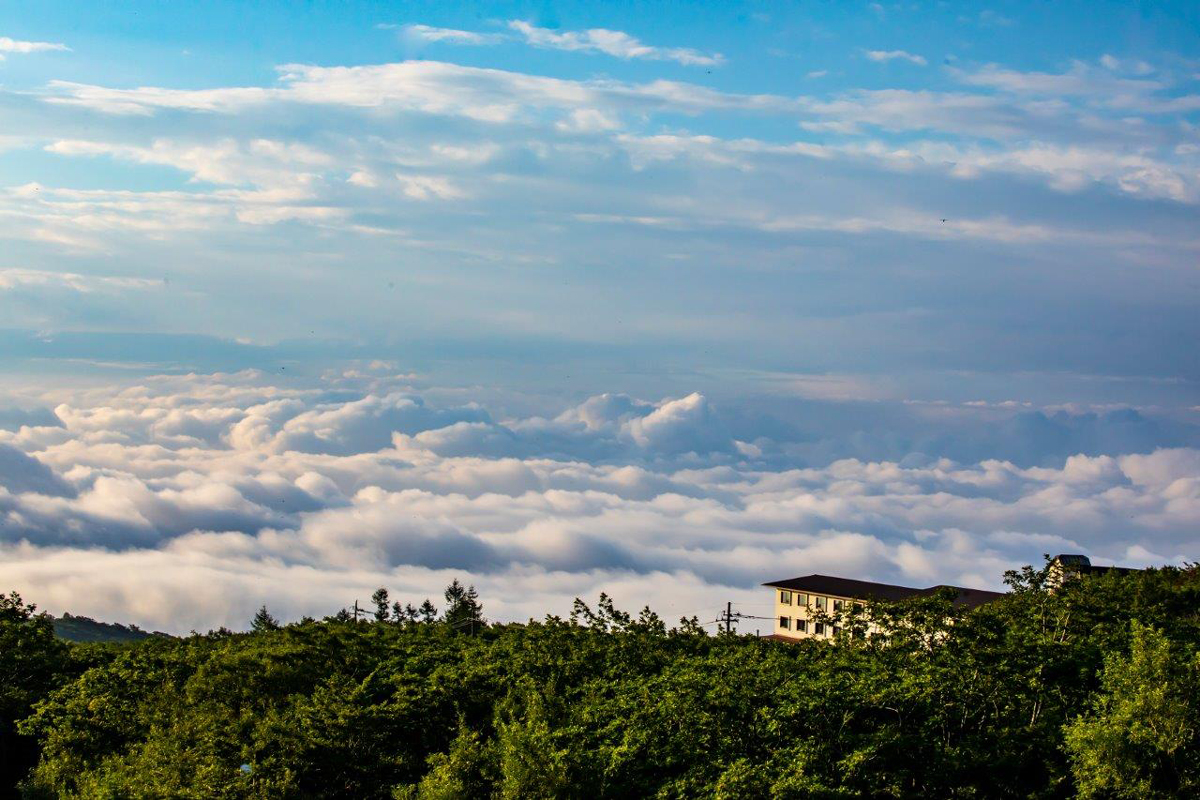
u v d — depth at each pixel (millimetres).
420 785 42719
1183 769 39625
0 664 67562
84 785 46344
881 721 45406
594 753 43312
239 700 57344
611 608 67938
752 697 44750
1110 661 45250
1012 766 43094
